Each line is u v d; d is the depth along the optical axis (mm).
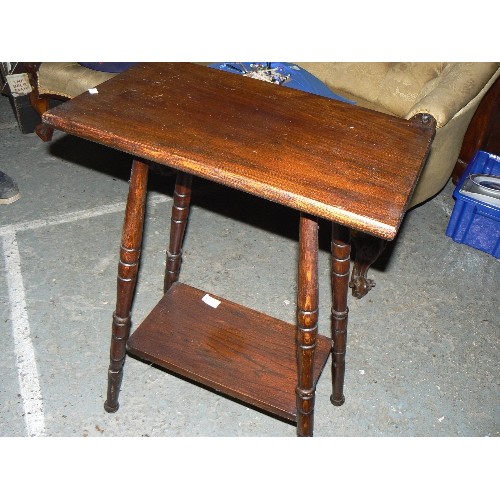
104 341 1778
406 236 2285
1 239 2129
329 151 1070
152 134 1075
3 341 1755
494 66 1942
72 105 1146
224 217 2312
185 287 1618
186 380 1691
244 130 1114
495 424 1628
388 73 2289
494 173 2348
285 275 2066
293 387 1351
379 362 1774
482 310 1979
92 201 2359
